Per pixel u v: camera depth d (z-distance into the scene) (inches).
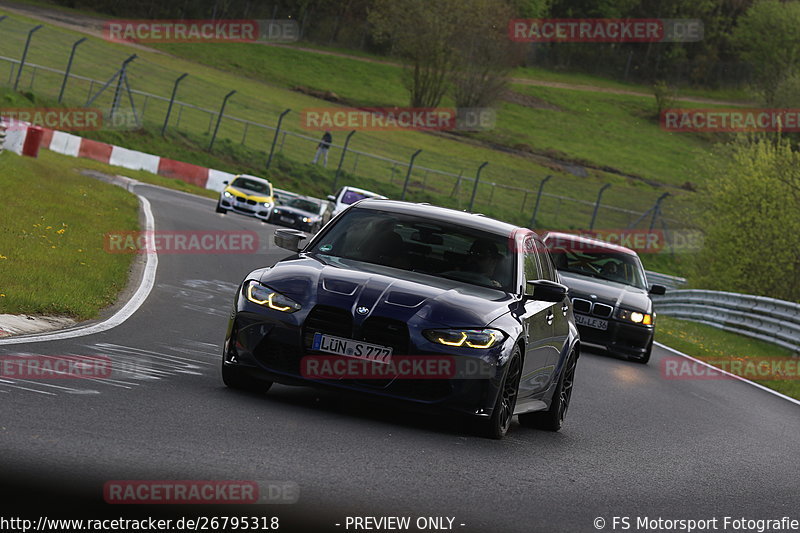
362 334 1030.4
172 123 7765.8
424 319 1035.3
